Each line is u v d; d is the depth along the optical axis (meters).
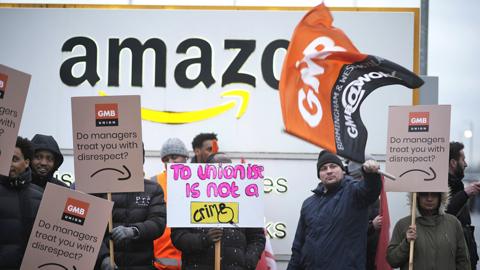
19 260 8.30
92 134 8.56
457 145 10.19
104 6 10.13
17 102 8.18
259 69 10.07
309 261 9.17
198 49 10.09
